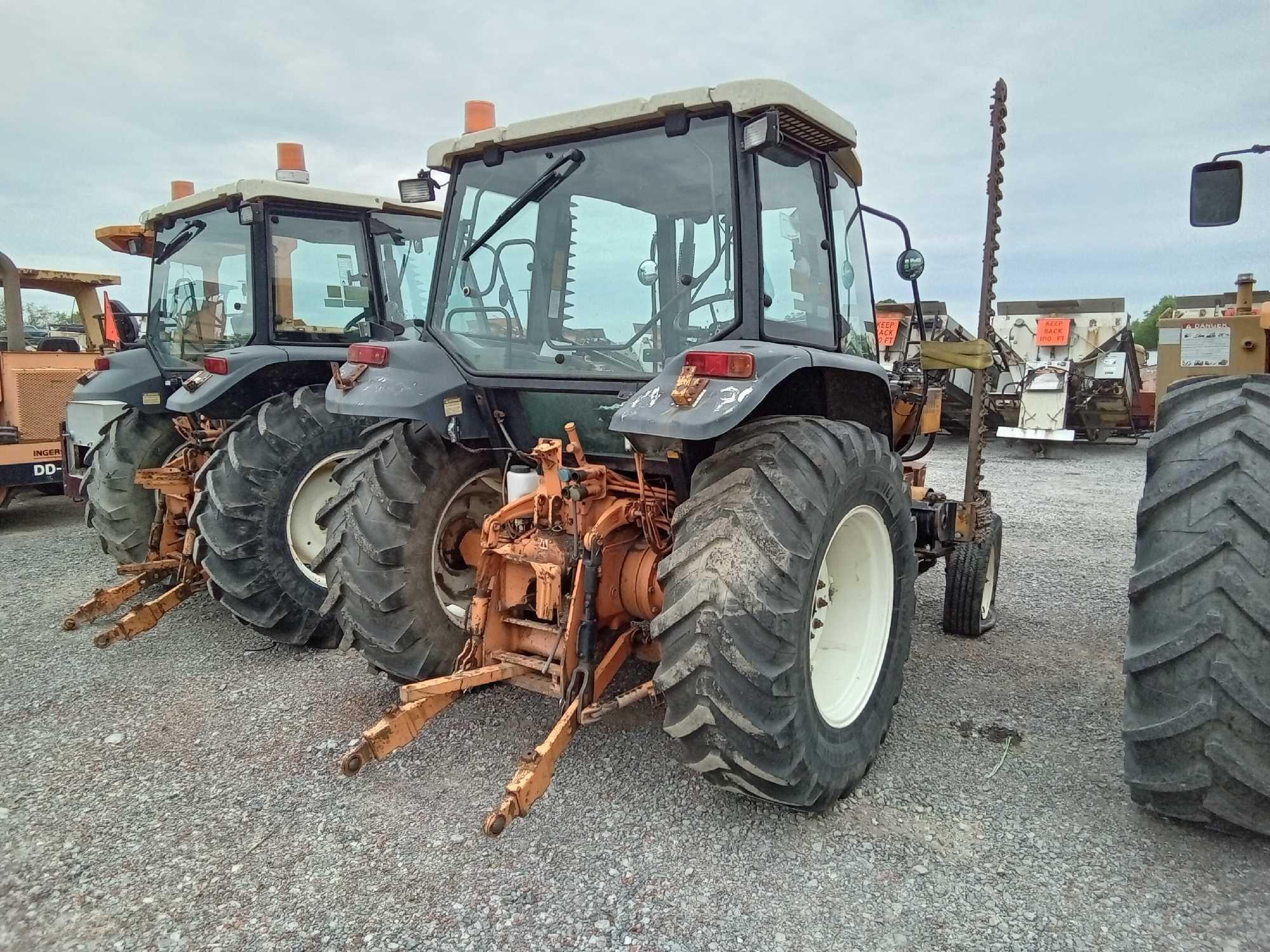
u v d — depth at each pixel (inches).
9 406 293.6
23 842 102.5
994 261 156.0
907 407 166.4
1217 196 123.1
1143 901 88.2
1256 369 123.0
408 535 127.5
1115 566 234.5
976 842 99.4
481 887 92.9
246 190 184.4
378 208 205.2
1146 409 538.3
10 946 85.0
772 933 85.0
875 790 111.5
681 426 90.4
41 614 194.2
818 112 110.3
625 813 106.4
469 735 128.2
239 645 171.8
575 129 116.0
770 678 91.4
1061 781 113.2
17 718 136.8
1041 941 83.0
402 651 128.3
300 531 172.1
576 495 107.4
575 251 119.9
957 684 147.1
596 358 119.3
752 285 107.0
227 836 103.3
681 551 95.7
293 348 185.3
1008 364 510.3
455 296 132.3
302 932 86.6
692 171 110.5
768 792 97.2
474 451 132.3
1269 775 87.2
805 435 103.0
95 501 206.5
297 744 127.0
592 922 87.0
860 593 119.6
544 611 105.9
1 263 304.5
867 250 153.3
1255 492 87.8
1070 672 152.8
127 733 131.2
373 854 99.2
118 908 90.5
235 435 167.8
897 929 85.2
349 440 175.5
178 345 212.1
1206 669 87.9
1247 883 90.5
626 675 148.9
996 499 349.1
